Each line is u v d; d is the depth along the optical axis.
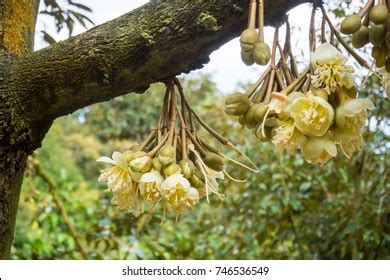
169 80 1.10
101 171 1.06
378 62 1.00
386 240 2.32
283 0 1.03
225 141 1.08
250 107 1.00
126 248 2.37
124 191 1.04
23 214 4.14
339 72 0.96
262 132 0.96
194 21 1.05
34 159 2.41
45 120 1.18
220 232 2.89
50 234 2.75
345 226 2.41
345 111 0.96
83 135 6.19
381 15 0.96
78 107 1.17
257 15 1.04
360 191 2.44
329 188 2.60
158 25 1.07
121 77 1.11
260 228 2.55
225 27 1.05
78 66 1.11
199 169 1.05
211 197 2.64
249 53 1.00
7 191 1.19
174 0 1.07
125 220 2.38
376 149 2.39
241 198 2.74
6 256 1.22
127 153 1.04
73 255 2.44
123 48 1.09
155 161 1.02
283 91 0.98
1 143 1.17
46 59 1.14
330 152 0.96
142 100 4.16
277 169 2.62
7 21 1.22
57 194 2.63
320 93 0.96
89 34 1.12
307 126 0.95
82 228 2.73
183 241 2.73
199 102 3.57
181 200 1.00
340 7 1.98
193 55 1.09
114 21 1.12
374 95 2.22
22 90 1.15
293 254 2.76
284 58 1.03
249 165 2.71
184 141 1.06
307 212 2.64
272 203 2.53
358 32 1.00
